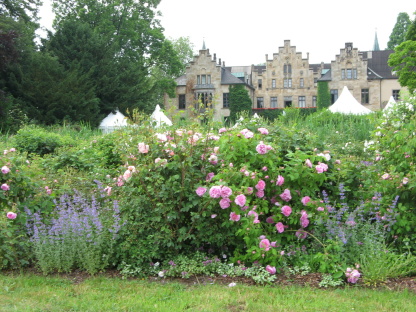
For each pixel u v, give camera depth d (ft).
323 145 20.49
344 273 15.14
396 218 17.22
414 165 17.81
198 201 16.24
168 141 17.25
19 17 118.42
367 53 193.16
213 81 179.63
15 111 99.19
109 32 139.44
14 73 110.63
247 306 12.94
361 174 20.44
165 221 16.76
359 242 16.58
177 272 16.22
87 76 119.75
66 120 109.19
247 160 17.16
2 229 16.84
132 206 17.10
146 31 152.05
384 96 176.65
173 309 12.82
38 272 16.88
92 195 20.58
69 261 16.71
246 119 21.16
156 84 151.02
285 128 21.24
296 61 184.55
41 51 128.36
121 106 128.77
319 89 179.52
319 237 17.10
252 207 16.34
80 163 31.42
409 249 16.56
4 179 17.79
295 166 16.94
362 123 51.26
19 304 13.35
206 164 17.46
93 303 13.42
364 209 18.26
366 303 13.11
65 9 142.20
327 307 12.82
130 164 17.67
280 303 13.24
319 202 16.97
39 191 19.06
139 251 16.75
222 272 16.20
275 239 16.80
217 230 16.71
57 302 13.53
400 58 117.29
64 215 17.58
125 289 14.76
